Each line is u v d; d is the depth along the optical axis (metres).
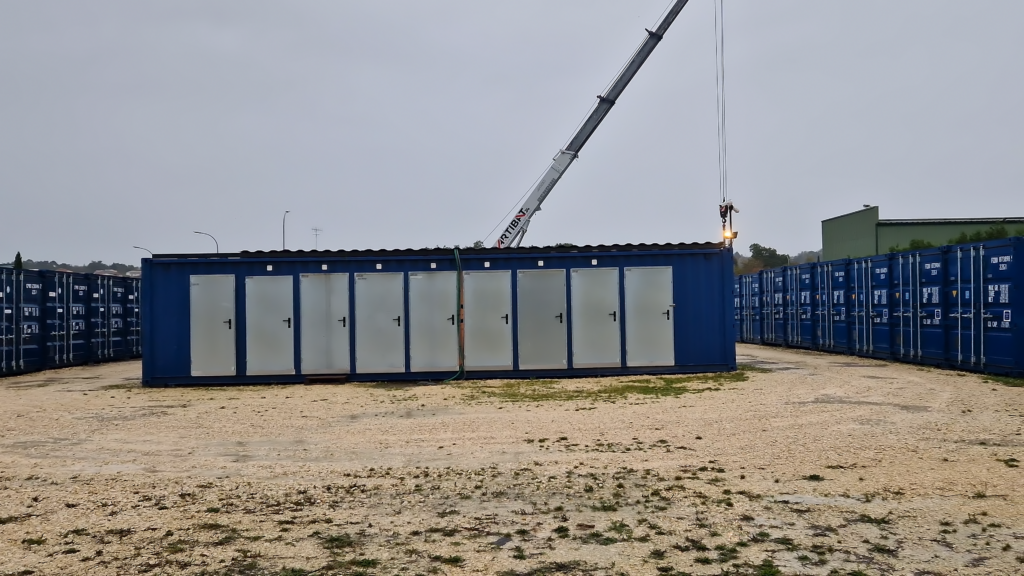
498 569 4.89
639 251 16.62
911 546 5.18
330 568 4.96
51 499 6.75
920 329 17.09
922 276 17.00
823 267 22.45
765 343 27.53
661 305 16.58
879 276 19.02
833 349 21.86
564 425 10.22
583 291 16.62
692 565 4.90
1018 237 13.69
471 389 14.74
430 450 8.79
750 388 13.63
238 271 16.77
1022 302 13.66
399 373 16.64
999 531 5.44
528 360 16.59
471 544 5.41
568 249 16.66
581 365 16.56
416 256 16.69
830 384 13.91
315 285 16.75
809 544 5.26
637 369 16.56
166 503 6.60
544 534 5.61
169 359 16.66
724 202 19.44
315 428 10.48
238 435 10.03
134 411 12.46
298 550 5.32
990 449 8.04
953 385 13.28
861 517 5.84
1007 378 13.89
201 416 11.77
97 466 8.22
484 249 16.69
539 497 6.64
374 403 12.98
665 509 6.18
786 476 7.15
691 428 9.75
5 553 5.31
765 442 8.73
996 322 14.34
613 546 5.31
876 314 19.17
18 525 5.98
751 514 5.98
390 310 16.72
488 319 16.67
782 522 5.77
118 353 26.22
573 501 6.49
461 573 4.83
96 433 10.30
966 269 15.34
